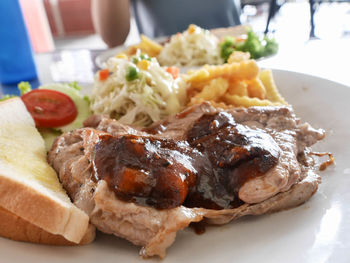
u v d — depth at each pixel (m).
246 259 0.12
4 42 0.35
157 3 0.51
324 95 0.21
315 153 0.17
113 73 0.25
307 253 0.11
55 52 0.47
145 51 0.37
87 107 0.26
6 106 0.19
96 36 1.04
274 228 0.13
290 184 0.14
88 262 0.12
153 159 0.13
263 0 0.77
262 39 0.37
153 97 0.23
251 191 0.13
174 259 0.12
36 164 0.16
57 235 0.12
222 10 0.53
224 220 0.13
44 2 1.04
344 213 0.13
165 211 0.13
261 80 0.24
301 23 0.57
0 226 0.13
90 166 0.14
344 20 0.54
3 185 0.12
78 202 0.13
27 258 0.12
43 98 0.24
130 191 0.13
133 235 0.13
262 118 0.17
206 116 0.17
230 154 0.14
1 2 0.33
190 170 0.13
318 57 0.32
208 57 0.36
